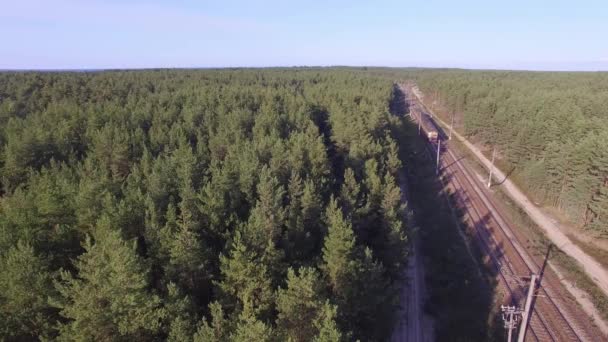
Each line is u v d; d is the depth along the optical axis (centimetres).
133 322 2102
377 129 7181
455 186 6925
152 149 5650
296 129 7194
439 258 4712
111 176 4950
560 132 6838
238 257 2453
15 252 2288
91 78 13050
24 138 5059
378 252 3744
